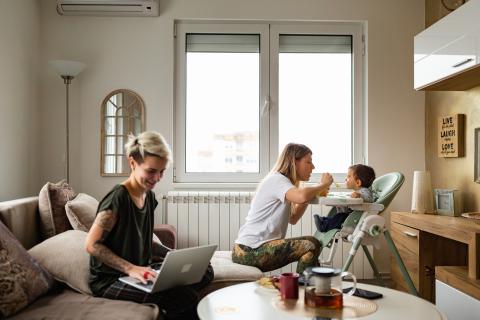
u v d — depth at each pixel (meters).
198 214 4.08
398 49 4.26
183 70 4.26
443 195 3.51
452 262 3.29
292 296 1.94
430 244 3.29
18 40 3.68
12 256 1.97
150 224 2.33
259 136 4.31
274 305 1.86
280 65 4.32
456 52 2.97
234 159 4.32
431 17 4.14
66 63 3.79
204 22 4.27
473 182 3.49
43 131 4.12
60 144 4.13
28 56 3.87
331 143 4.35
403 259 3.52
